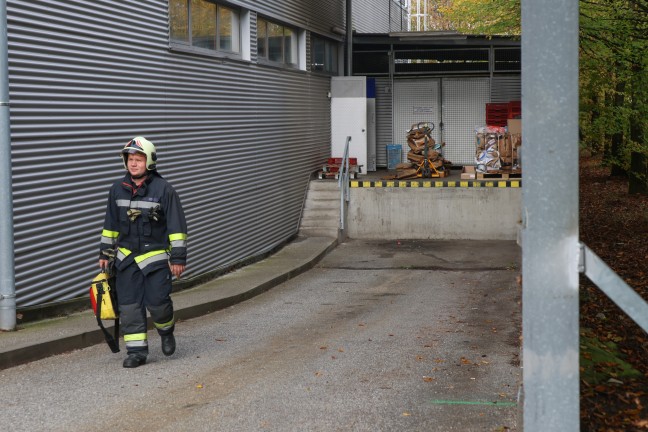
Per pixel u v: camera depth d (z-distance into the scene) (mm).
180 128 13016
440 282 14141
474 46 25297
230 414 5559
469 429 5180
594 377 6082
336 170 21344
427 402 5855
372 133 25000
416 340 8523
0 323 8102
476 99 25578
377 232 20391
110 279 7160
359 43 25031
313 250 17672
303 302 12016
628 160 22906
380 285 13883
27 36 8891
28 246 8875
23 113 8820
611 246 15891
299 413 5578
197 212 13703
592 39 15219
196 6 13836
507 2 16438
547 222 3283
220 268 14414
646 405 5449
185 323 10008
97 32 10375
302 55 20578
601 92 17891
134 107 11430
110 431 5184
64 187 9602
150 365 7207
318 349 8016
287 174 19000
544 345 3312
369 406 5754
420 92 25797
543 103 3254
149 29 11867
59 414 5570
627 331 8227
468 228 20031
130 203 7066
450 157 25828
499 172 20391
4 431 5180
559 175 3264
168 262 7273
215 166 14547
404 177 21250
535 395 3332
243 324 9867
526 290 3324
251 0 16312
